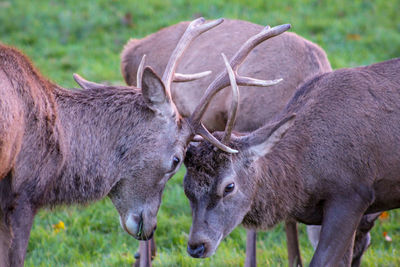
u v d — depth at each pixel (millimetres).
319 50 12555
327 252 9453
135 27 24031
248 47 9781
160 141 9312
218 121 12766
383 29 23219
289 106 10305
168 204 13953
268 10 24672
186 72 13148
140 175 9422
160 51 13648
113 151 9414
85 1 26219
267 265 11336
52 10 25422
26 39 23281
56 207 9305
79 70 20922
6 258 8672
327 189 9648
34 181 8797
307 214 9992
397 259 11188
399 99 9695
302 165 9672
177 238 12688
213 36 13047
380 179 9727
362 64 20578
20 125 8578
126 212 9648
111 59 21766
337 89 9906
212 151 9203
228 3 25203
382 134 9594
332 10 24703
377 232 12727
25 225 8742
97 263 11602
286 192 9703
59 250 12109
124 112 9438
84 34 23859
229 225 9344
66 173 9172
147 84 8945
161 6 25500
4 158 8406
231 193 9211
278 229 13008
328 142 9609
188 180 9258
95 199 9445
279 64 12164
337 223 9516
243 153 9328
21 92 8672
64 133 9156
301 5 25125
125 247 12414
